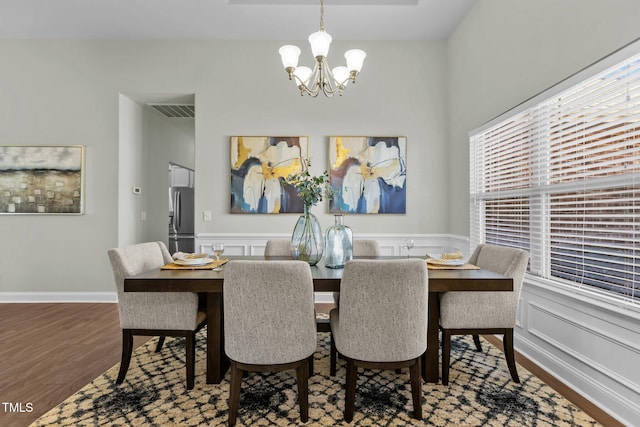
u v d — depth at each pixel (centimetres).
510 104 270
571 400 191
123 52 392
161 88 393
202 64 393
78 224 390
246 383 208
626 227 178
